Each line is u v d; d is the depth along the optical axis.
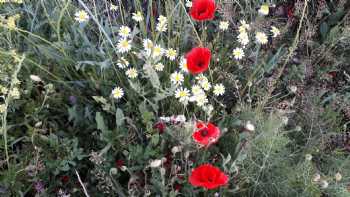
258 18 0.66
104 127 0.56
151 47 0.55
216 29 0.71
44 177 0.56
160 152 0.57
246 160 0.55
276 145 0.53
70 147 0.55
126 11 0.74
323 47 0.71
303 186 0.54
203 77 0.58
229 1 0.67
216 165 0.57
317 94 0.66
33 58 0.62
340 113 0.68
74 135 0.61
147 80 0.62
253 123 0.58
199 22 0.72
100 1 0.70
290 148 0.60
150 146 0.55
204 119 0.61
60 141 0.57
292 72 0.69
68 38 0.61
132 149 0.55
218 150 0.58
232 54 0.67
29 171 0.54
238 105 0.61
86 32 0.67
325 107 0.69
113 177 0.55
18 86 0.59
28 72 0.61
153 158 0.56
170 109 0.61
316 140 0.62
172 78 0.57
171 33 0.68
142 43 0.64
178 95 0.56
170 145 0.57
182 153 0.55
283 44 0.70
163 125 0.56
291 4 0.79
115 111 0.59
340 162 0.58
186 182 0.54
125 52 0.62
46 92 0.59
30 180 0.53
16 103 0.58
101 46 0.59
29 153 0.56
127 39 0.65
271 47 0.72
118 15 0.71
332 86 0.72
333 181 0.56
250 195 0.57
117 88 0.58
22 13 0.65
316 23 0.79
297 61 0.71
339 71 0.73
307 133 0.63
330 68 0.73
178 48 0.63
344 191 0.53
